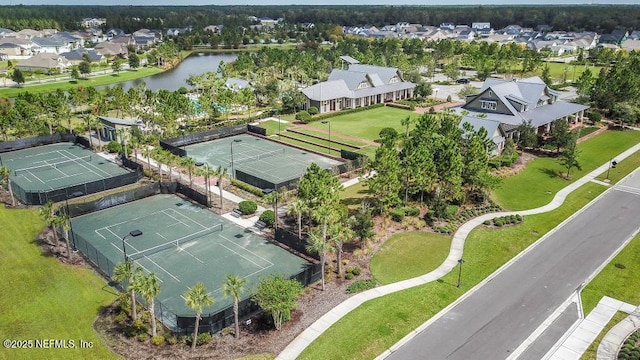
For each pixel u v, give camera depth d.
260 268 48.81
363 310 41.56
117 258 50.50
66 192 62.91
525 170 75.25
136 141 80.31
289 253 51.91
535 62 159.25
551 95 102.00
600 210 61.72
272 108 119.00
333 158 82.00
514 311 41.72
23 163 80.50
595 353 36.72
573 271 47.75
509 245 52.84
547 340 38.19
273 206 63.03
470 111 96.69
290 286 39.59
